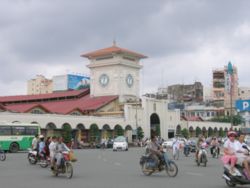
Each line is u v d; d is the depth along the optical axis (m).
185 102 155.25
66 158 18.81
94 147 72.00
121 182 16.38
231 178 14.34
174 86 169.00
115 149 55.66
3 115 59.75
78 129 74.44
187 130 95.75
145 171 19.58
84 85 116.00
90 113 85.25
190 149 44.03
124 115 84.25
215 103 150.62
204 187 14.58
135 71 98.69
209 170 22.39
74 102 92.31
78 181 16.95
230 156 14.51
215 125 112.38
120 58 94.56
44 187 14.88
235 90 156.75
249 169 14.23
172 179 17.52
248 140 31.30
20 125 48.41
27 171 22.42
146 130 88.06
